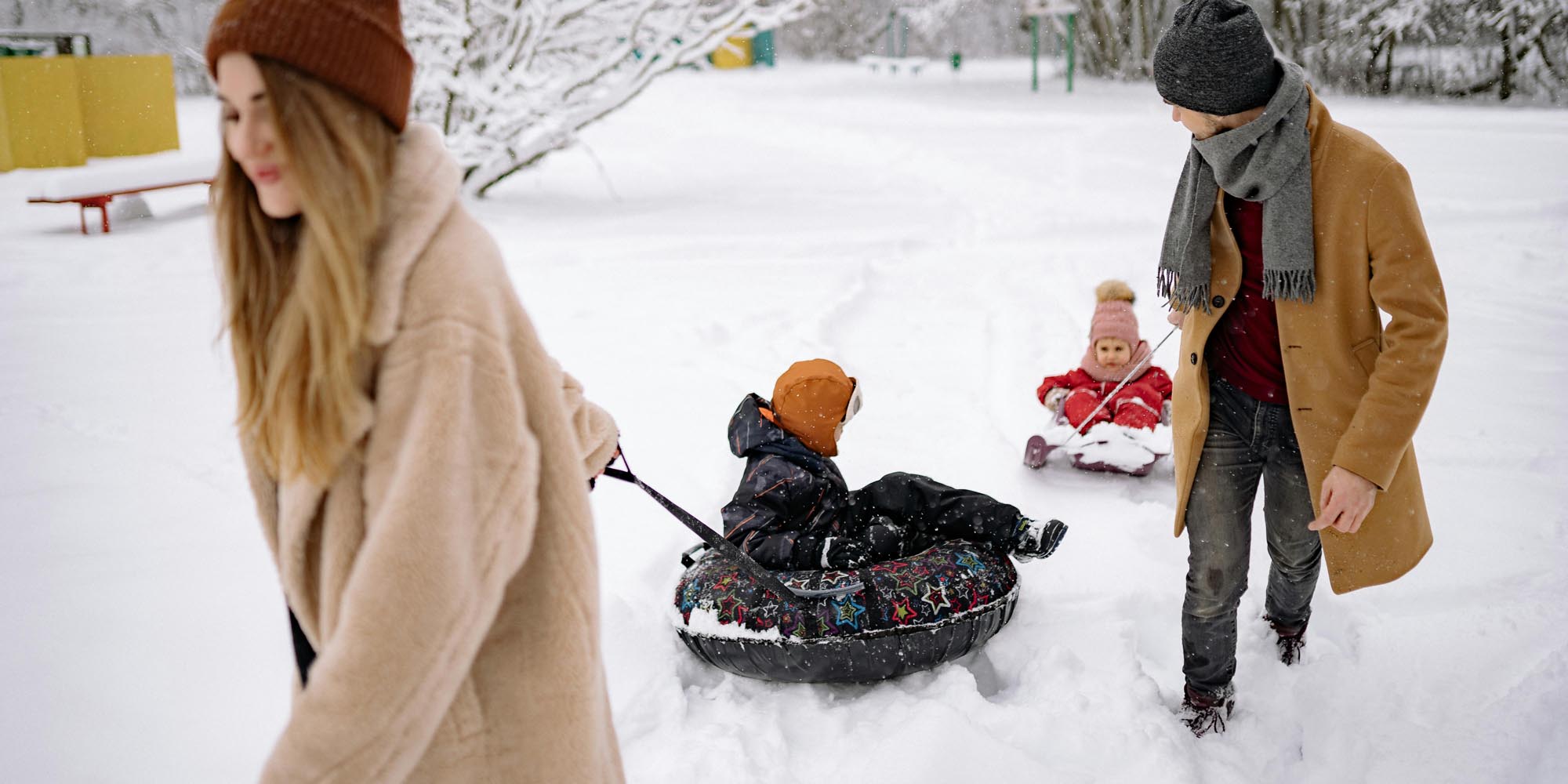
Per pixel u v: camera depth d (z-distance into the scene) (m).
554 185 14.59
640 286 8.88
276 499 1.45
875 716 3.12
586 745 1.44
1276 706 3.12
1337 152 2.63
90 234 10.98
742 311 7.96
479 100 12.54
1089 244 10.07
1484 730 2.97
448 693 1.25
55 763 2.76
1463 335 7.00
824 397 3.66
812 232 10.83
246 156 1.26
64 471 4.84
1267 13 27.25
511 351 1.37
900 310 8.20
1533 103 22.17
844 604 3.20
